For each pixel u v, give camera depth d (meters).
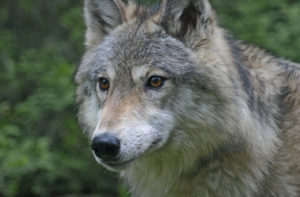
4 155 17.48
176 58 10.20
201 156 10.32
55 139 19.86
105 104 10.16
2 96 20.88
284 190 10.49
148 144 9.90
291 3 20.83
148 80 10.16
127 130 9.71
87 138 11.18
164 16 10.44
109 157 9.63
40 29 23.06
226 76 10.12
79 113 11.18
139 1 11.67
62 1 22.86
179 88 10.13
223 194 10.43
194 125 10.19
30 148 18.00
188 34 10.34
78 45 20.59
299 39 18.25
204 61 10.15
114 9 11.04
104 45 10.78
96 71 10.60
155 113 10.02
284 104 10.82
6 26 23.30
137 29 10.61
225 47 10.46
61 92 18.61
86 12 11.30
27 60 20.02
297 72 11.32
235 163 10.27
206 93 10.06
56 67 18.92
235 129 10.10
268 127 10.44
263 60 11.09
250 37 18.48
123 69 10.23
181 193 10.70
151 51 10.27
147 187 10.92
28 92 20.91
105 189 19.36
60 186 19.03
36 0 22.97
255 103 10.43
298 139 10.53
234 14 20.03
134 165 10.78
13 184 17.30
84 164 18.73
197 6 10.22
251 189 10.36
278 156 10.47
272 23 19.67
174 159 10.47
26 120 19.16
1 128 18.22
